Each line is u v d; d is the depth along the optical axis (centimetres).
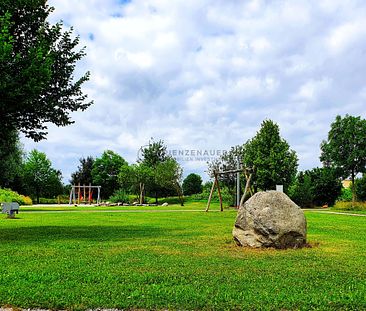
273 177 5644
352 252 1198
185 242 1403
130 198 7294
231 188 6069
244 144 6147
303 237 1295
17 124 1705
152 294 708
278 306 650
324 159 5706
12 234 1675
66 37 1811
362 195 5922
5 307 662
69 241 1433
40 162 8350
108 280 812
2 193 5938
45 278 824
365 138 5388
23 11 1620
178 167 6156
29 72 1455
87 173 9606
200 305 654
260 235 1270
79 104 1841
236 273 885
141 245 1323
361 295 712
